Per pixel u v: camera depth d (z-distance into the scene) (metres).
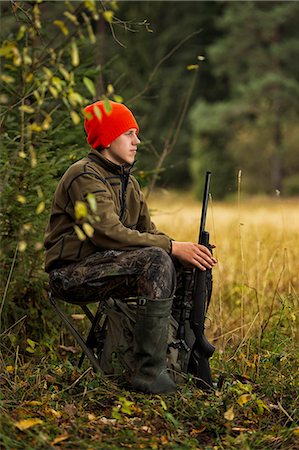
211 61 78.06
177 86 75.25
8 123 11.09
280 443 7.64
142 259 8.44
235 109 75.44
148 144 13.97
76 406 8.30
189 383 8.77
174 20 76.50
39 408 8.12
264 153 76.31
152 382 8.45
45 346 10.44
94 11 6.90
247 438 7.66
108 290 8.64
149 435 7.66
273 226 23.36
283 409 8.27
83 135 12.33
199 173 73.06
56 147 11.79
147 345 8.42
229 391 8.61
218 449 7.46
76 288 8.70
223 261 15.90
